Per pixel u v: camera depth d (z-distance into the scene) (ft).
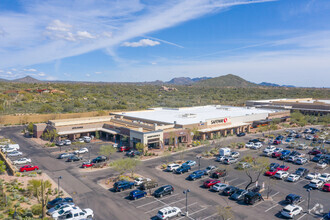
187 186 148.25
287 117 398.21
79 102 517.96
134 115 333.42
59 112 443.32
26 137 286.46
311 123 388.16
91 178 159.94
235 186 148.66
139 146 215.10
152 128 244.63
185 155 215.51
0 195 126.82
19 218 105.29
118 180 156.15
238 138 284.00
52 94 631.97
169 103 627.05
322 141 264.11
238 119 326.03
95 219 110.01
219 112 368.89
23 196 129.18
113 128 278.46
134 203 126.00
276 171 170.40
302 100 578.25
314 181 147.64
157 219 110.01
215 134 282.15
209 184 145.79
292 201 123.85
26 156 210.79
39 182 121.49
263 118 364.17
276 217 112.47
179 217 112.27
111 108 508.53
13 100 521.65
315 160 198.18
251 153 223.10
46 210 117.19
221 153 207.72
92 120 301.84
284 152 217.36
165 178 160.86
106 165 186.39
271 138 285.02
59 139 266.16
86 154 218.18
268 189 140.97
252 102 531.91
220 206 122.31
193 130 256.73
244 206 123.24
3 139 258.78
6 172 167.02
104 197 132.57
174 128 258.98
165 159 201.98
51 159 202.08
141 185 142.00
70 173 169.17
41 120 391.24
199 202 127.34
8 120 369.30
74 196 133.18
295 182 156.76
